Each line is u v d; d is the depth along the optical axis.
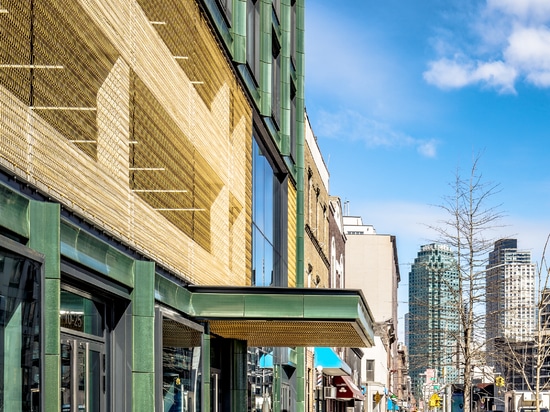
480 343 26.94
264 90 21.84
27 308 6.73
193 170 14.10
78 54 8.88
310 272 33.28
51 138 8.05
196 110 14.33
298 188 29.56
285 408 28.91
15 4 7.35
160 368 11.27
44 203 7.47
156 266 11.82
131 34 10.74
